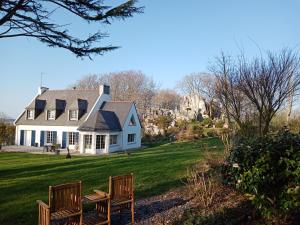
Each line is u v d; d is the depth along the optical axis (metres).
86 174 13.05
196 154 18.39
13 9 7.82
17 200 9.14
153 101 76.56
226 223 5.90
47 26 8.47
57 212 6.03
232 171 5.50
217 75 13.90
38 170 14.95
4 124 38.31
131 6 8.80
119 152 30.91
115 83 76.44
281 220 5.38
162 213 7.52
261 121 10.95
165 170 13.16
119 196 6.97
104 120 32.31
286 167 5.05
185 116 47.78
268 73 10.84
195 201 7.78
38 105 37.78
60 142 35.12
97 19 8.84
